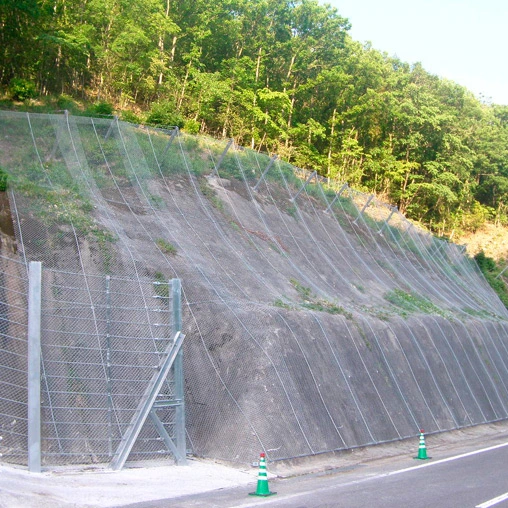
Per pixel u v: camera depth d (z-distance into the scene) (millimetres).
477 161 58688
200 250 17656
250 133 39594
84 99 34250
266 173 26219
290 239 23344
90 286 13039
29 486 8570
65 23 33469
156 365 12227
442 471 12711
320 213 27609
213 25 42344
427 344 21672
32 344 10000
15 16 27625
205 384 13000
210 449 12359
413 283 28188
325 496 9742
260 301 16188
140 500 8781
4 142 16750
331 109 46719
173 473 10930
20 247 13258
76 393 10906
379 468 13188
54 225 14336
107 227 15531
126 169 19281
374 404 16547
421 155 51000
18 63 29984
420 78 61719
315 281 21281
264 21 44156
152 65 36500
